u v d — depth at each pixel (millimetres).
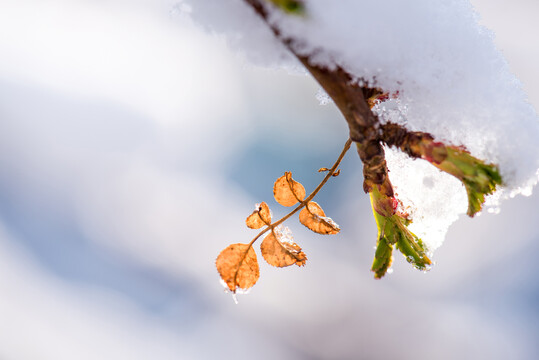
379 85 272
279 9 259
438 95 275
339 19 261
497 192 276
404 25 271
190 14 271
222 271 292
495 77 277
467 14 279
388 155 291
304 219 299
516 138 273
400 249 287
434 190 291
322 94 295
